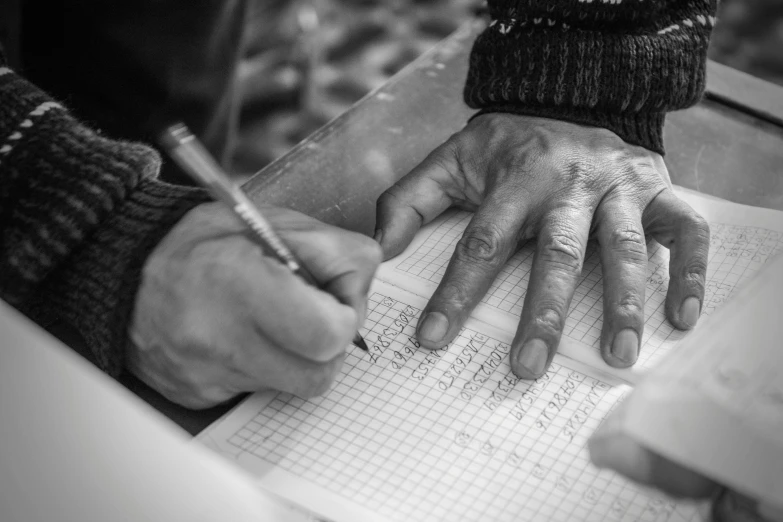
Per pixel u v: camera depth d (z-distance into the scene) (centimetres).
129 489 54
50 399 56
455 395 68
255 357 65
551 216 75
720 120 87
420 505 63
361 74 166
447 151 80
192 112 102
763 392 58
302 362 66
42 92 72
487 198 77
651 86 80
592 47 80
